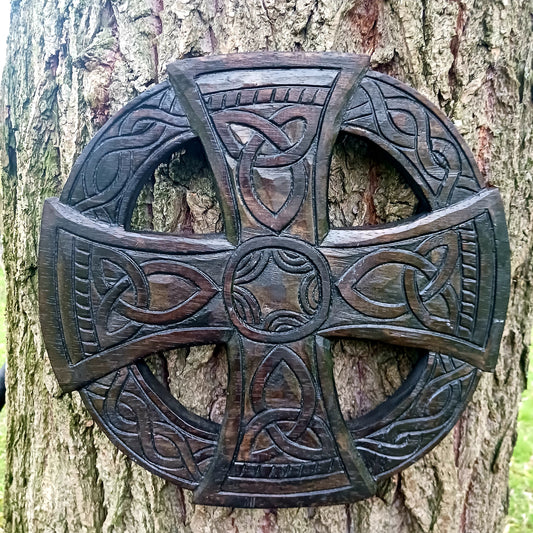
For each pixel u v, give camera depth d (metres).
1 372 0.46
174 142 0.31
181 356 0.36
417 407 0.33
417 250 0.32
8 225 0.41
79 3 0.35
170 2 0.34
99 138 0.32
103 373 0.33
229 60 0.31
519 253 0.39
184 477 0.33
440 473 0.38
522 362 0.41
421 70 0.34
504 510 0.42
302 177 0.32
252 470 0.33
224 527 0.37
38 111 0.37
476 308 0.33
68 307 0.32
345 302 0.32
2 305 1.31
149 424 0.33
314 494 0.33
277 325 0.32
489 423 0.40
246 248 0.32
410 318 0.33
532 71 0.37
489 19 0.35
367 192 0.35
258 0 0.33
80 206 0.32
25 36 0.38
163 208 0.35
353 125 0.31
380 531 0.38
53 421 0.40
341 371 0.36
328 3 0.33
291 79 0.31
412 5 0.34
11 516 0.45
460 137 0.32
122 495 0.38
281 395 0.33
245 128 0.31
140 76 0.34
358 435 0.33
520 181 0.38
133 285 0.32
